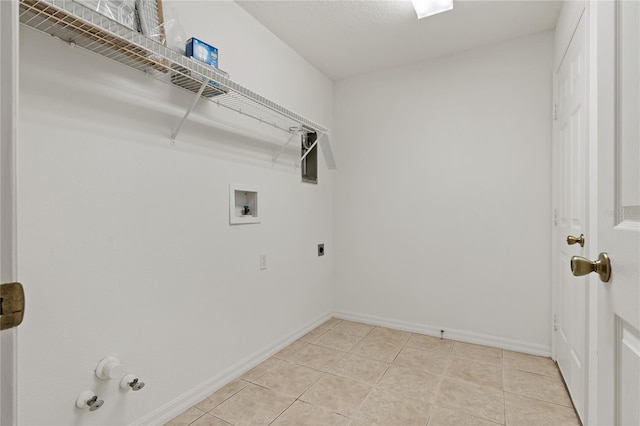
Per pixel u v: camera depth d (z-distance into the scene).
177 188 1.62
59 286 1.18
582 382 1.50
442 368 2.09
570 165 1.76
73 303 1.21
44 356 1.14
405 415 1.60
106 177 1.32
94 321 1.28
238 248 2.01
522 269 2.36
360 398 1.75
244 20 2.05
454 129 2.60
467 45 2.48
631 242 0.58
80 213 1.23
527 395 1.77
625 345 0.61
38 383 1.12
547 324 2.27
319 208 2.94
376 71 2.93
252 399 1.74
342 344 2.49
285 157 2.46
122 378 1.36
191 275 1.69
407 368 2.09
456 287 2.59
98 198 1.29
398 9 2.05
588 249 1.35
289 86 2.51
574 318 1.67
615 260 0.65
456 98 2.59
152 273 1.50
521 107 2.36
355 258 3.05
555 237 2.16
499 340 2.43
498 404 1.69
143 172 1.46
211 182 1.82
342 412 1.63
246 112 2.07
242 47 2.04
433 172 2.69
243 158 2.05
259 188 2.19
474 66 2.52
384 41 2.43
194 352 1.71
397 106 2.84
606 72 0.71
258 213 2.17
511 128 2.39
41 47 1.12
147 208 1.48
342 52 2.60
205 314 1.77
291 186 2.54
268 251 2.28
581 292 1.51
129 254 1.41
